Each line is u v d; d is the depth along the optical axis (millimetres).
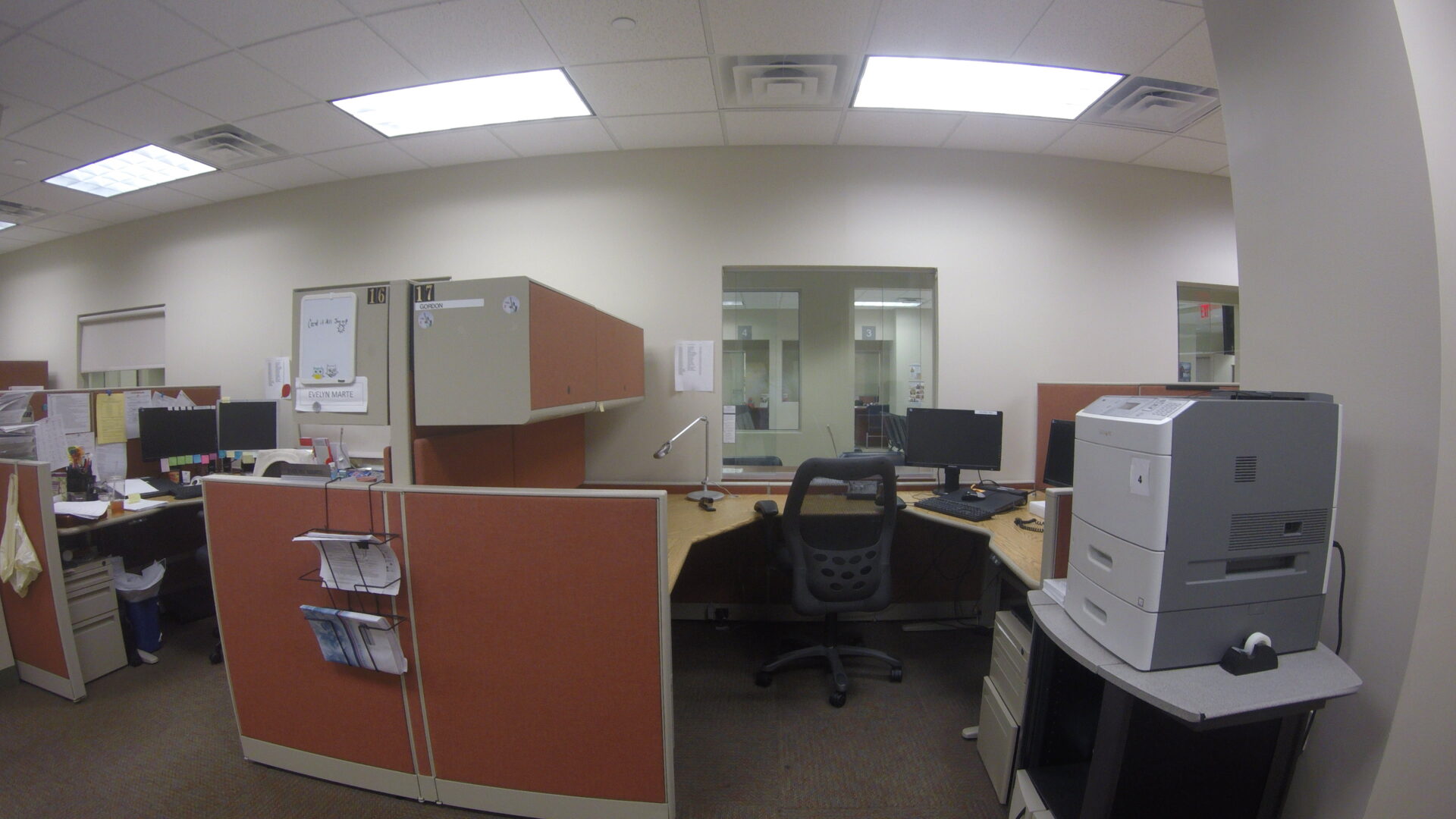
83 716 1766
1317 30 1071
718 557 2527
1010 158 2541
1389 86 962
